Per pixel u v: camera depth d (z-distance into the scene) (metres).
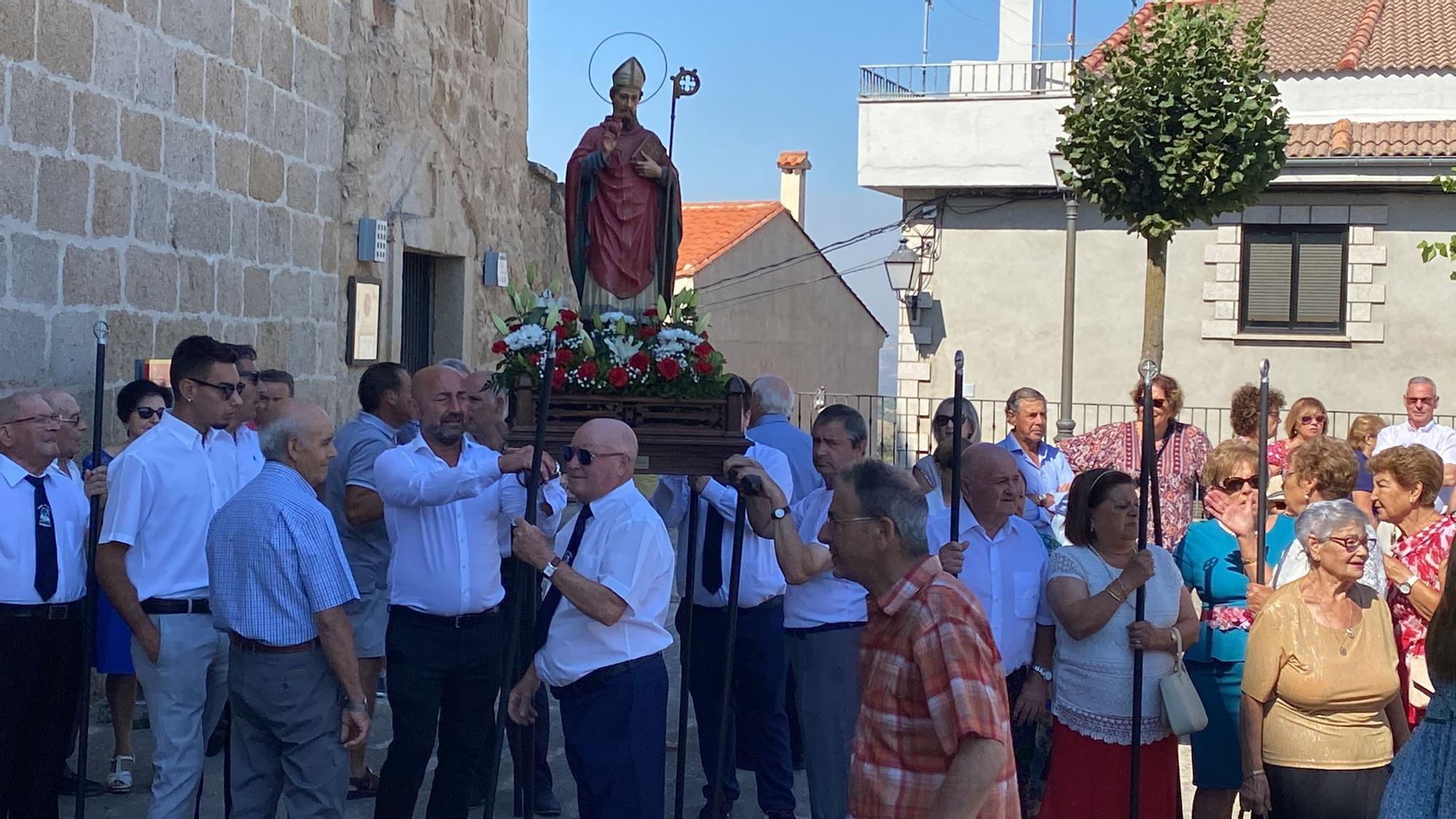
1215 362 17.56
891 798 3.19
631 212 5.70
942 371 18.69
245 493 4.71
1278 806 4.61
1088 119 11.95
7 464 5.16
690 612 4.82
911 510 3.28
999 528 5.05
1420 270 16.78
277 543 4.60
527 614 5.53
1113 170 11.84
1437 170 16.17
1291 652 4.51
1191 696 4.54
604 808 4.45
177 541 5.08
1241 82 11.55
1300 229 17.25
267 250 8.75
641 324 4.81
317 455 4.78
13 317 6.43
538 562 4.30
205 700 5.24
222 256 8.23
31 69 6.50
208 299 8.08
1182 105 11.62
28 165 6.50
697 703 5.92
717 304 25.03
